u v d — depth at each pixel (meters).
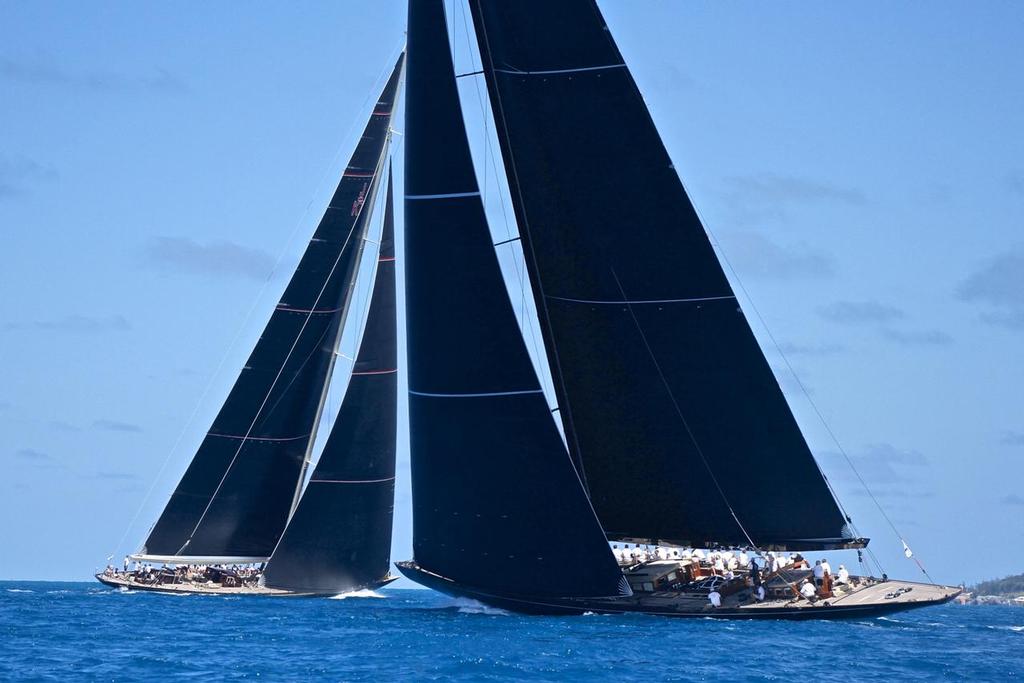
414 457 135.50
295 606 171.25
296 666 104.81
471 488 132.38
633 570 138.25
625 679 98.25
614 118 138.25
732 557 140.50
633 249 138.75
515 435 130.25
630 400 139.62
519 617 136.75
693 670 102.19
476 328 131.00
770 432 136.88
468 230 131.38
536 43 139.62
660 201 137.88
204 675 100.31
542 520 130.50
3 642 122.62
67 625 141.12
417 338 133.62
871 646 119.88
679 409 138.75
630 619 134.12
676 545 139.88
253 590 191.88
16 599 198.12
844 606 128.62
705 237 137.25
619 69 138.00
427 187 132.38
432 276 132.50
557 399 141.62
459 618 138.50
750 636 122.50
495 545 132.50
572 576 130.88
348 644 117.94
